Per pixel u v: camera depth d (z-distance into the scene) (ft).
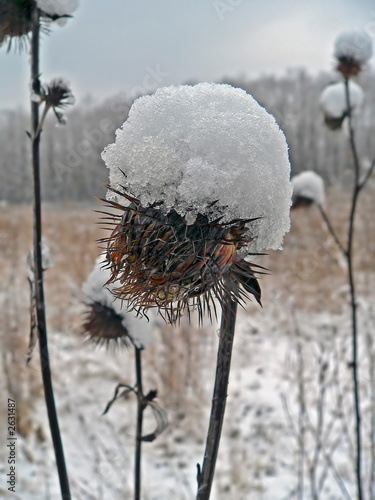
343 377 17.30
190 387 17.19
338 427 15.08
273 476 13.53
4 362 15.47
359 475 9.24
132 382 17.53
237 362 19.92
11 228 23.59
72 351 18.94
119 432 15.46
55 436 5.79
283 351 20.26
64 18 5.93
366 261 25.05
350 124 10.45
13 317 17.66
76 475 13.24
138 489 7.00
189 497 12.77
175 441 15.60
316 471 13.47
